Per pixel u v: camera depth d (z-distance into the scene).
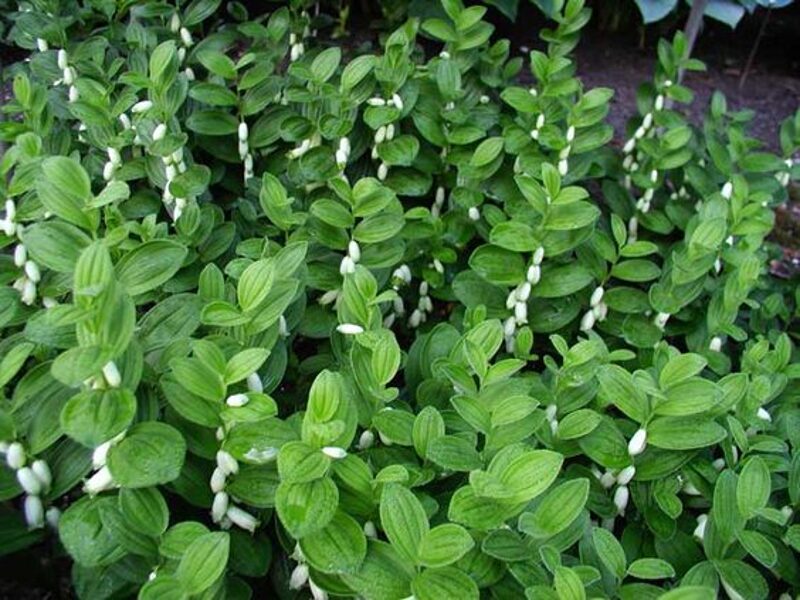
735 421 0.57
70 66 0.87
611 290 0.77
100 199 0.49
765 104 1.59
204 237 0.68
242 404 0.46
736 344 0.86
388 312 0.79
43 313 0.49
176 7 0.96
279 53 0.96
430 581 0.41
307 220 0.68
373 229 0.67
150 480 0.42
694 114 1.51
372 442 0.56
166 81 0.73
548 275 0.72
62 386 0.48
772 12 1.78
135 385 0.44
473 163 0.77
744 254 0.80
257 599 0.56
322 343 0.76
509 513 0.44
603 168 0.97
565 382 0.59
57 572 0.56
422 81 0.86
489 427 0.50
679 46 0.97
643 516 0.57
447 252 0.80
